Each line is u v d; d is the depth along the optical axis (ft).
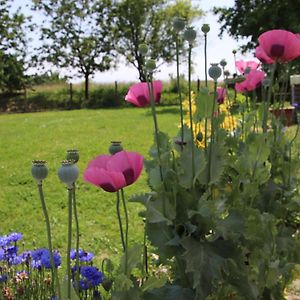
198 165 5.77
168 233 5.78
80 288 7.95
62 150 33.24
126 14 102.94
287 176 8.16
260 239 6.56
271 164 8.15
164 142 6.49
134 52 105.29
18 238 9.91
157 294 5.85
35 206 19.60
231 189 6.97
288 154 9.23
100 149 33.60
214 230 5.75
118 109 82.94
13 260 9.78
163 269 9.77
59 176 4.40
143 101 6.16
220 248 5.71
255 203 7.50
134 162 5.20
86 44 103.14
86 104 95.25
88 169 5.09
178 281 6.34
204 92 6.31
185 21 5.69
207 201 5.63
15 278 9.42
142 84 6.13
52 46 104.37
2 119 67.56
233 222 5.89
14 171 26.07
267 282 6.95
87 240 15.40
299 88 37.06
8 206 19.71
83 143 36.65
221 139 7.11
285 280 8.07
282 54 6.34
